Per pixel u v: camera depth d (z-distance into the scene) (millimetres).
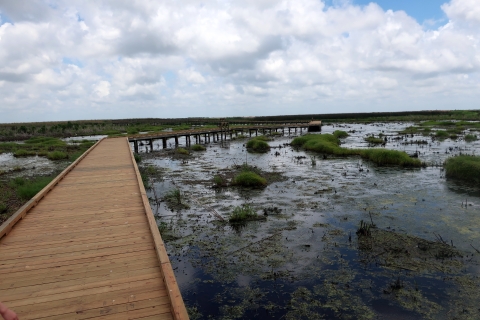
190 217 8922
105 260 4031
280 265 6078
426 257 6227
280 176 14383
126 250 4324
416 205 9516
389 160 16922
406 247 6668
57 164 19750
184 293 5242
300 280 5551
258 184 12562
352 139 31297
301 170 15820
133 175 9719
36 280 3543
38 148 28281
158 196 11328
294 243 7023
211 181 13766
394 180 12922
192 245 7039
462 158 13820
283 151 24359
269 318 4617
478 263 5965
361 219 8430
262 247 6863
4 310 1977
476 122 46719
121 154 15125
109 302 3129
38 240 4676
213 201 10523
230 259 6359
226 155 23047
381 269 5828
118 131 50438
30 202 6277
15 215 5441
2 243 4570
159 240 4332
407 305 4812
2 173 16625
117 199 6941
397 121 65500
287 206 9766
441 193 10781
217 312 4766
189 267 6070
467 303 4820
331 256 6367
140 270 3777
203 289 5348
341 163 17625
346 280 5500
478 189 11211
